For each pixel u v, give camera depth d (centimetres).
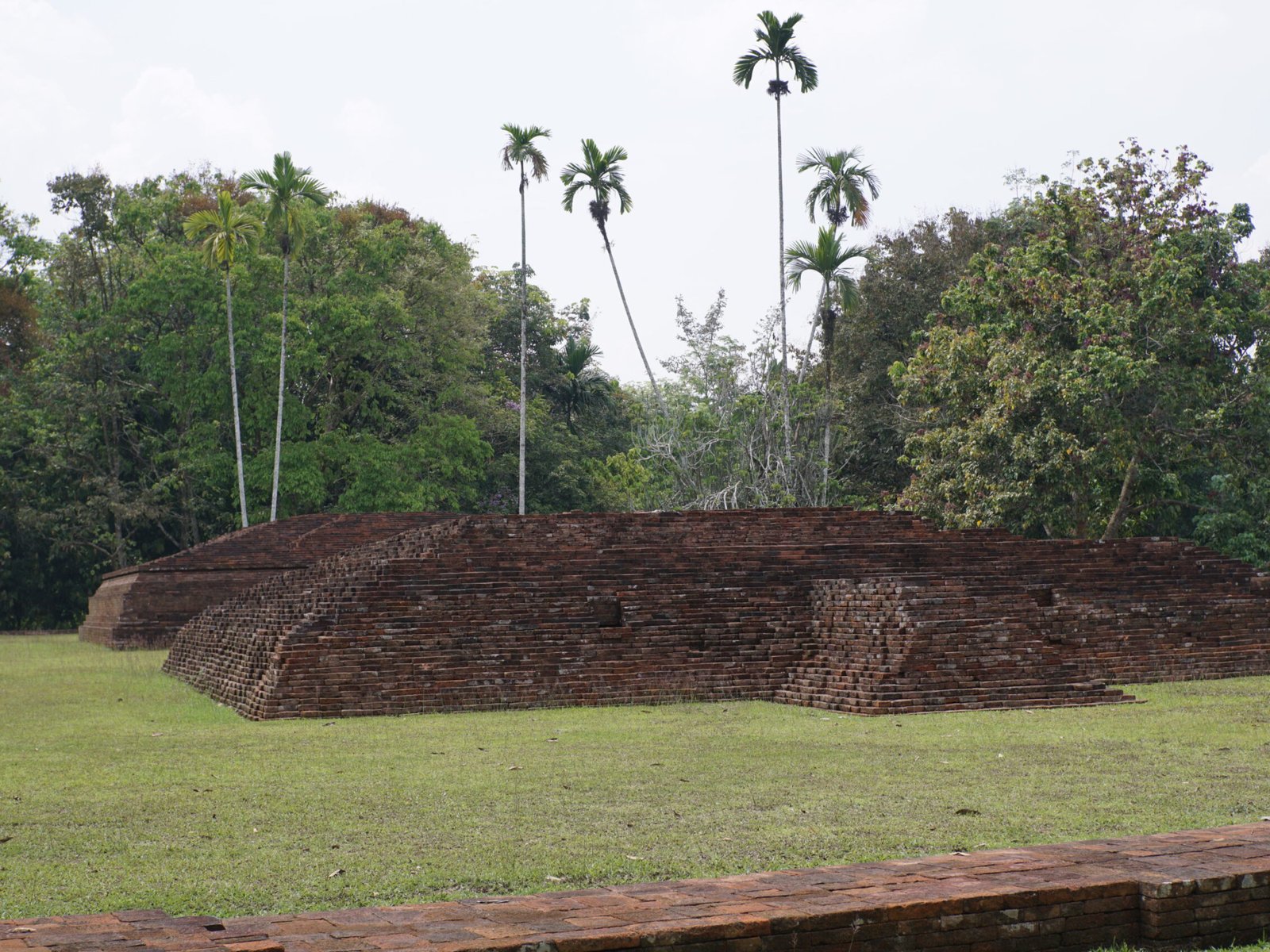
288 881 690
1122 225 2969
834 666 1678
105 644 3122
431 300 4506
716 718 1495
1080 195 2989
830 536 2330
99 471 4403
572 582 1788
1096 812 861
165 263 4031
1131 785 973
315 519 3278
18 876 710
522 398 4094
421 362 4462
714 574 1855
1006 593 1812
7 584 4481
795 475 3869
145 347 4200
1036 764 1084
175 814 894
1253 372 2809
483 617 1705
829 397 3988
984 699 1562
